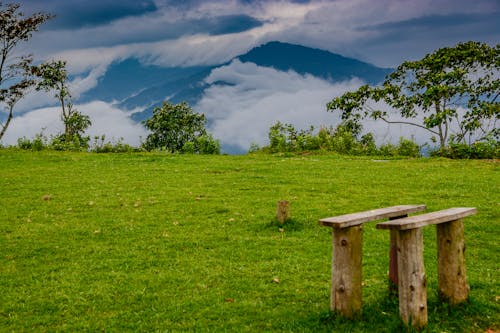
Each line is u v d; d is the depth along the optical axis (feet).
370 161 122.31
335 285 31.04
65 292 39.55
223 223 61.00
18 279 42.93
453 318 31.32
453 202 70.85
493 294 36.37
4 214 68.18
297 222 59.72
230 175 99.45
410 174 97.25
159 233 57.11
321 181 90.63
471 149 126.31
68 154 142.72
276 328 31.86
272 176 97.30
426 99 151.84
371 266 43.91
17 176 101.30
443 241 32.86
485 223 59.00
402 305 29.12
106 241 54.44
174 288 39.91
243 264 45.52
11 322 34.22
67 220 64.28
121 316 34.68
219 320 33.47
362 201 73.10
